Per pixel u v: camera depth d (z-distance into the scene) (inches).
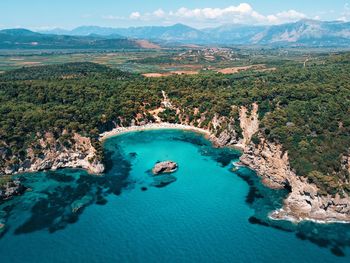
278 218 4362.7
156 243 3895.2
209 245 3858.3
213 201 4798.2
